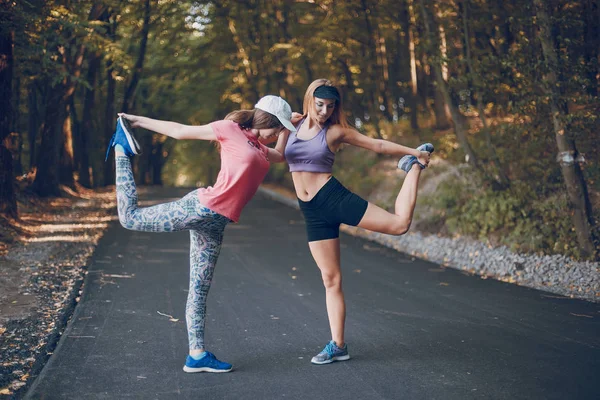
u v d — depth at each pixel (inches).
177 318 235.1
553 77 342.6
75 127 997.8
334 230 186.4
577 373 173.3
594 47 368.2
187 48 1064.2
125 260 365.7
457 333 217.9
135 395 155.4
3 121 467.5
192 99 1272.1
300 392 159.0
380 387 162.9
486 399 153.9
